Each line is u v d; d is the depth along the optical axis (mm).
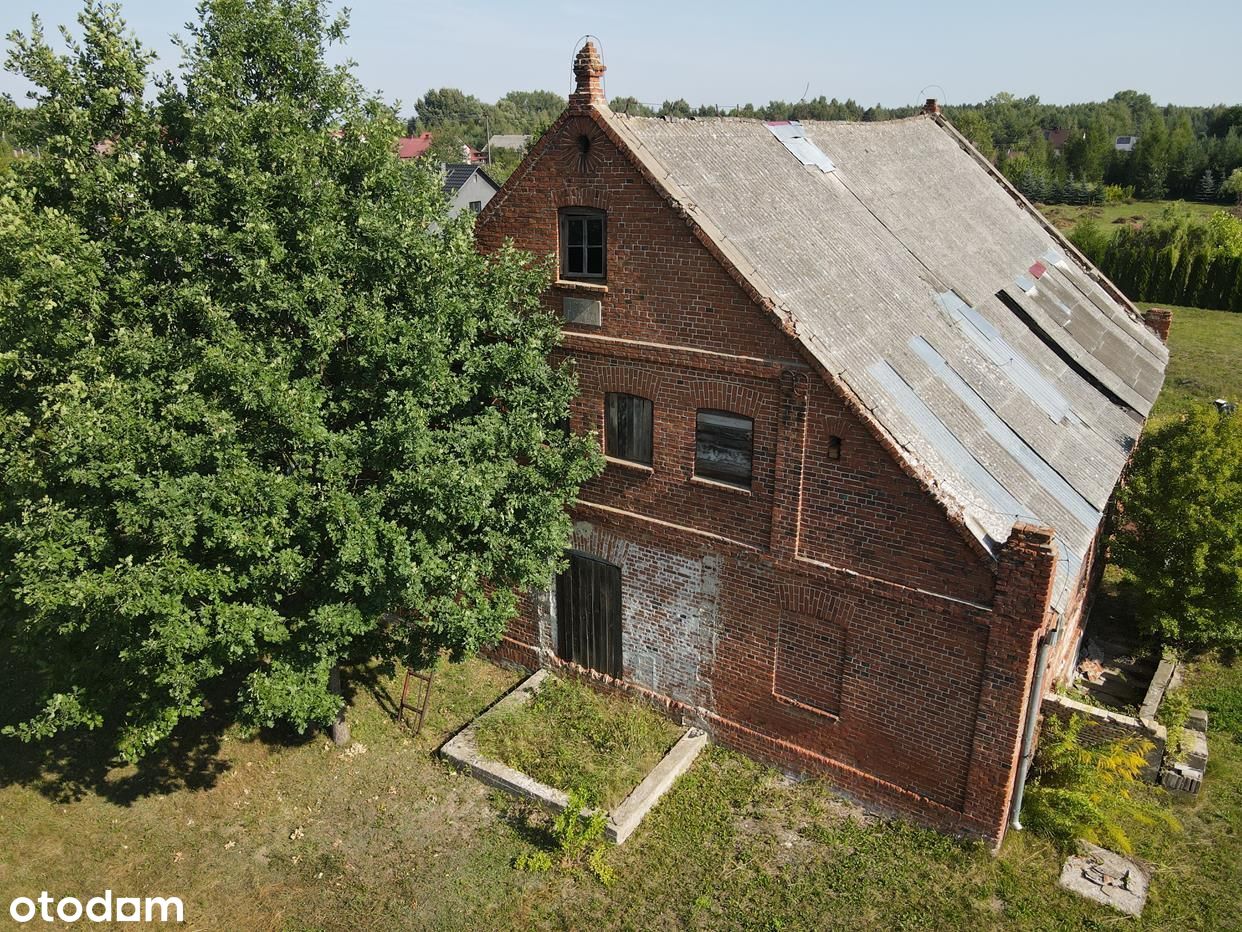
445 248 12898
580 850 12891
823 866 12453
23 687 17062
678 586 14594
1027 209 24594
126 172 11750
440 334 12117
